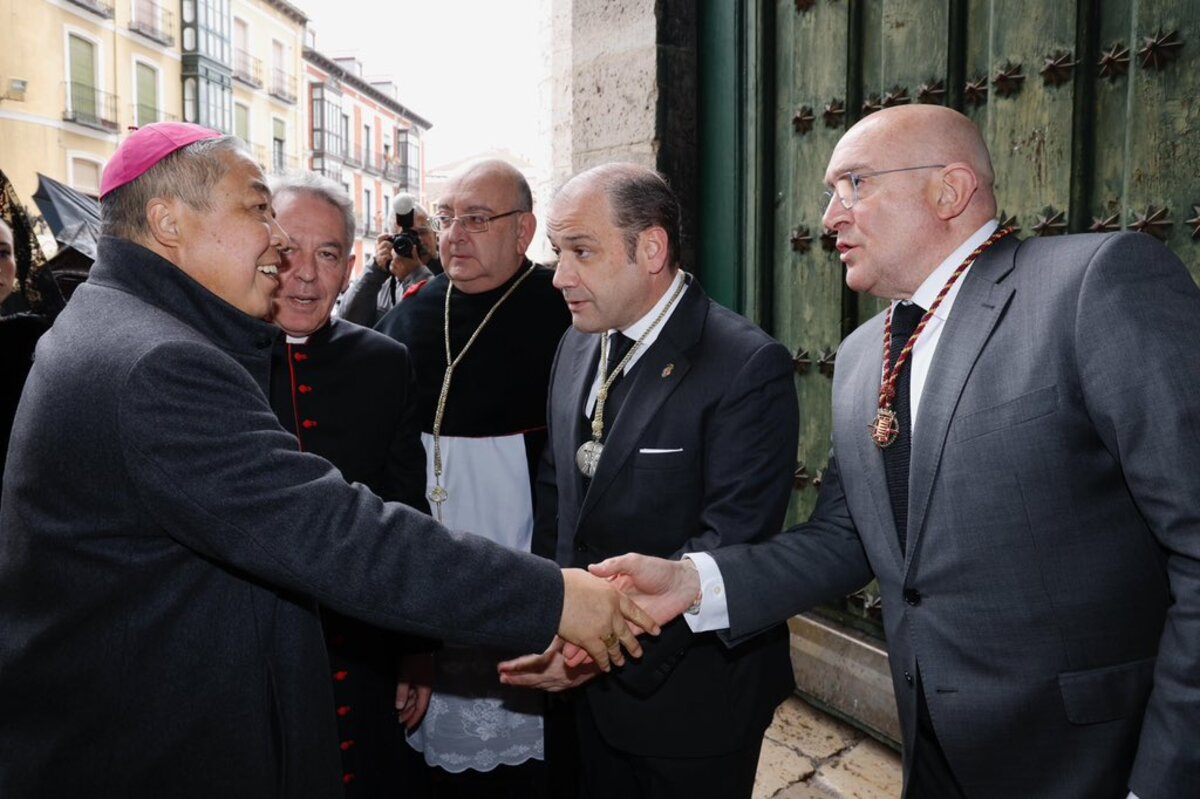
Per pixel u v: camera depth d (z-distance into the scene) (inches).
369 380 73.7
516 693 82.5
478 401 88.3
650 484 61.4
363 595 44.6
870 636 115.0
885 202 53.4
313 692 49.0
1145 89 82.3
